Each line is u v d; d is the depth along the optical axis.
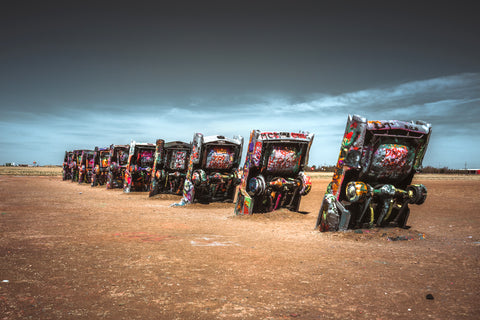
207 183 15.55
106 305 4.02
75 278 5.03
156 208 14.89
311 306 4.06
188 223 10.88
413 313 3.85
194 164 16.11
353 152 9.17
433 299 4.30
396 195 9.73
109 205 15.60
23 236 8.09
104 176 30.77
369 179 9.74
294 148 13.19
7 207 13.79
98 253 6.57
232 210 14.77
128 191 22.95
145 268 5.61
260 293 4.50
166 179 19.89
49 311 3.80
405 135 9.34
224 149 15.76
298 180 13.65
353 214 9.80
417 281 5.06
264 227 10.49
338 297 4.38
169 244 7.55
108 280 4.96
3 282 4.79
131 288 4.63
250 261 6.20
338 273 5.47
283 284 4.89
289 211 13.31
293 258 6.47
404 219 9.76
